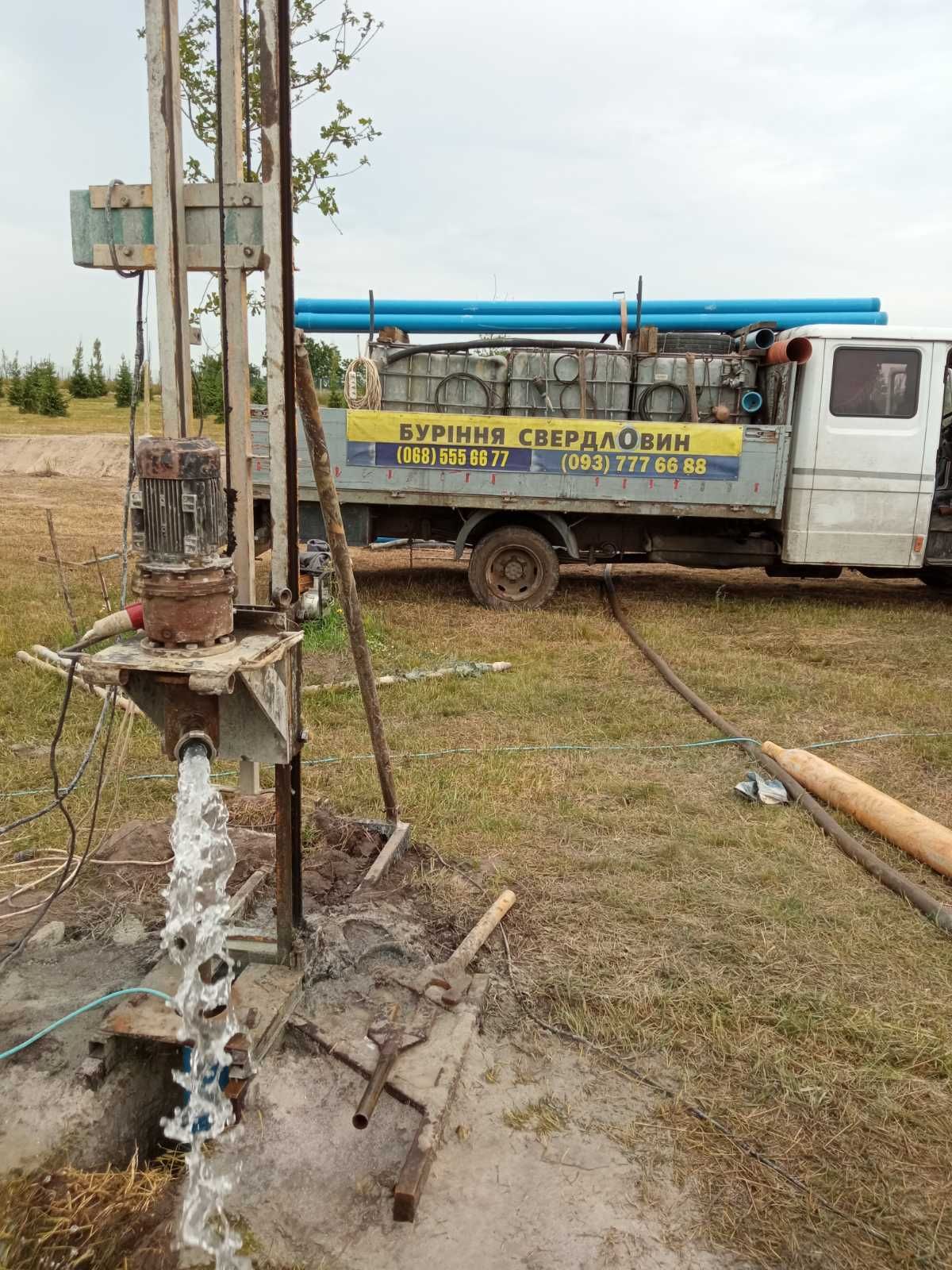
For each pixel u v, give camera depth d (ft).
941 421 29.58
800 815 14.80
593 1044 9.23
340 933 10.47
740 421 31.24
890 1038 9.37
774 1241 7.17
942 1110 8.52
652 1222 7.29
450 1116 8.27
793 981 10.28
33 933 10.68
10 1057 8.64
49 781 15.52
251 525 9.52
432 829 13.88
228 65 8.36
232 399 9.12
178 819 7.25
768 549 30.81
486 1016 9.59
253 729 8.60
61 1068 8.54
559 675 22.65
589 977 10.25
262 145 8.31
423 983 9.73
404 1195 7.17
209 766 7.55
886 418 29.01
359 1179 7.64
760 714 20.04
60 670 20.80
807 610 31.30
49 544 41.42
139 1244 7.13
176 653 7.34
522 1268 6.89
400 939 10.62
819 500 29.43
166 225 8.45
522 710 19.76
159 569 7.23
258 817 14.23
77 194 8.70
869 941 11.17
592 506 29.04
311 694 20.22
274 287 8.56
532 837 13.74
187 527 7.18
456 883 12.21
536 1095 8.57
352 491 28.78
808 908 11.87
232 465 9.30
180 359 8.74
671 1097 8.59
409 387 31.01
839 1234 7.25
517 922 11.33
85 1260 6.94
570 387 30.81
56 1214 7.25
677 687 21.63
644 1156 7.93
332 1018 9.23
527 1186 7.59
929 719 19.81
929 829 13.44
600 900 11.91
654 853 13.29
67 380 164.04
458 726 18.76
